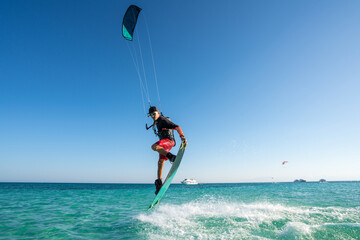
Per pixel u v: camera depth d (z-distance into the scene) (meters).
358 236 4.59
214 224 6.16
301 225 5.34
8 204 11.70
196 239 4.78
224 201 13.41
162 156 5.02
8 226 6.36
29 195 19.16
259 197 16.69
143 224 6.53
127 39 6.16
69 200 14.92
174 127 4.85
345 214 7.42
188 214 8.03
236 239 4.63
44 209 10.02
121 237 5.18
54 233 5.64
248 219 6.61
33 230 5.94
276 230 5.30
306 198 15.36
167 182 4.79
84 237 5.25
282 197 16.53
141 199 16.64
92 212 9.30
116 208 10.80
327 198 15.45
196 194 22.09
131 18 6.17
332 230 4.94
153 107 5.05
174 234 5.29
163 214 8.27
